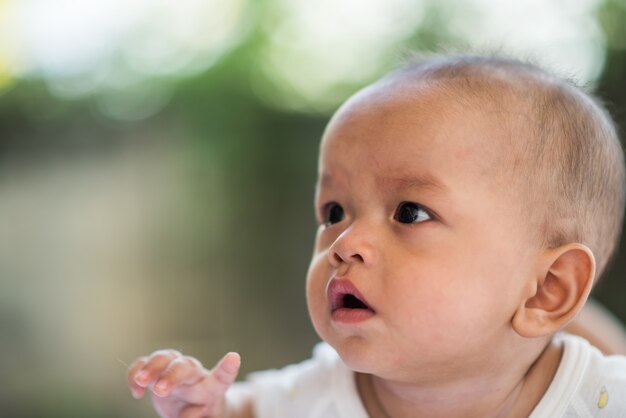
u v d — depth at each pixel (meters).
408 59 1.16
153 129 4.01
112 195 3.92
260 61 3.99
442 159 0.94
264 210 3.94
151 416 3.26
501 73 1.04
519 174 0.96
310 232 3.88
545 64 1.20
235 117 4.01
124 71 4.01
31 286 3.79
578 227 1.01
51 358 3.68
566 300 0.98
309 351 3.68
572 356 1.02
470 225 0.93
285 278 3.88
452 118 0.96
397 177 0.94
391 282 0.91
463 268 0.92
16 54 3.92
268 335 3.77
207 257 3.91
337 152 0.99
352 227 0.94
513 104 0.99
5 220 3.83
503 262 0.94
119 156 3.96
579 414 0.98
